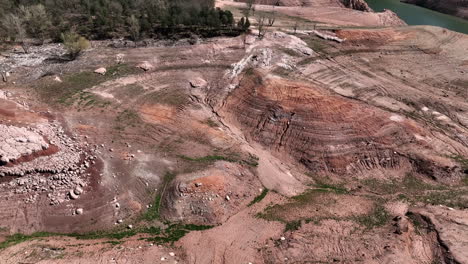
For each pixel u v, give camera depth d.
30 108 33.38
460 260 21.77
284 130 34.53
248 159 31.78
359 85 43.28
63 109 34.09
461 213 26.95
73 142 30.20
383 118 35.72
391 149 33.28
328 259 22.42
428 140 35.19
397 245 23.28
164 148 31.67
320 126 34.03
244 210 27.02
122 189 27.30
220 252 23.11
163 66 42.06
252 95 37.88
